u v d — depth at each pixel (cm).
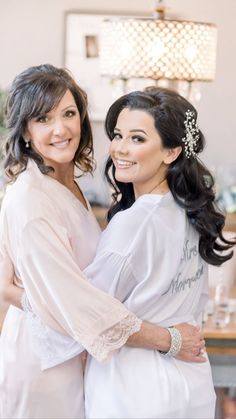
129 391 243
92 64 617
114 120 254
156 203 246
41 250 242
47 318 249
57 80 252
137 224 243
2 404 263
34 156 258
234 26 616
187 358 251
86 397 257
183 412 245
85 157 276
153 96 247
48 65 260
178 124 246
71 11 611
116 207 277
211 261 258
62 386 258
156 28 404
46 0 610
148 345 246
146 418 241
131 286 246
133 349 248
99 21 613
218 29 617
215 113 627
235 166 630
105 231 252
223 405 409
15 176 261
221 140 630
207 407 254
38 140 254
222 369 349
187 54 409
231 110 627
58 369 258
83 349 252
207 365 260
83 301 241
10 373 260
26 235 243
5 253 254
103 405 246
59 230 247
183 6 614
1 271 256
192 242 255
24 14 611
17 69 616
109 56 421
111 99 620
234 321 363
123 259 241
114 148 250
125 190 273
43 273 243
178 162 250
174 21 404
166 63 407
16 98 254
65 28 612
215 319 364
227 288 405
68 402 259
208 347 348
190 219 254
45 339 254
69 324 242
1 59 615
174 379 246
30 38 614
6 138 261
